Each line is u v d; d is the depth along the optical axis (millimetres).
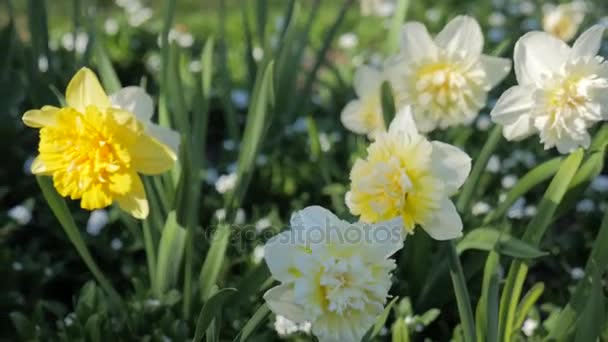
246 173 1123
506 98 927
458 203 1101
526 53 941
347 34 2098
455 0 2262
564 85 903
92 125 917
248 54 1401
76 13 1298
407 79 1005
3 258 1180
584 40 919
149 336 1064
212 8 2498
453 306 1152
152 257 1103
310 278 842
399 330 950
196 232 1206
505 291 967
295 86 1427
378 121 1097
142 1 2346
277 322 1067
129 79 1798
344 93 1617
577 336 906
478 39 1004
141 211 944
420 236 1095
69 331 1062
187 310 1089
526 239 953
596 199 1355
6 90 1331
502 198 1290
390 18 2211
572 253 1273
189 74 1354
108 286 1071
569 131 914
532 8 2068
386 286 855
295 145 1439
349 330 853
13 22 1319
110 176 923
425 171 876
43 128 925
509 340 982
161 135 957
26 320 1071
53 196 974
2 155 1350
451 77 987
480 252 1101
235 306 1084
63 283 1259
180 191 1033
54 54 1688
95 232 1251
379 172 874
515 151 1438
